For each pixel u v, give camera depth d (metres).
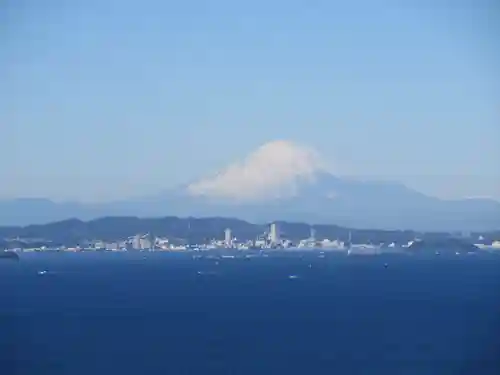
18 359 105.50
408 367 99.56
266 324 145.12
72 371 96.81
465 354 108.25
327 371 96.75
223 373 95.69
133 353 110.44
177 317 157.88
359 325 142.62
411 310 169.00
